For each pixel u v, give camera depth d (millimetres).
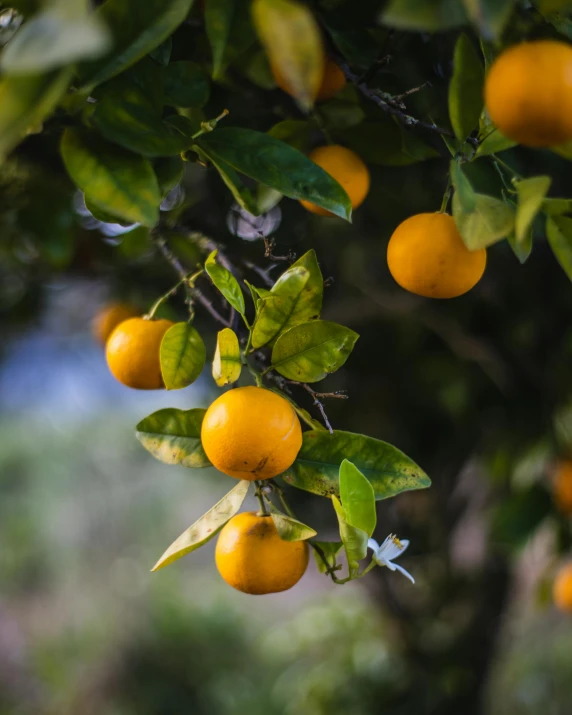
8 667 4367
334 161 966
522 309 1611
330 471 894
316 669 2717
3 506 5914
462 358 1792
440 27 783
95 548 5660
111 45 831
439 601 2199
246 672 4297
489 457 1777
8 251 1592
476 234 842
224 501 885
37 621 4848
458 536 2562
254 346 890
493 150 889
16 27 872
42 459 6320
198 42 1008
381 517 2057
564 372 1542
